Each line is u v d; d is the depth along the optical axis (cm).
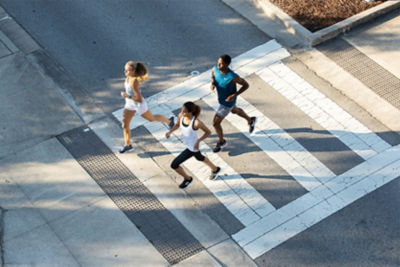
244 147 1128
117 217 1024
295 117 1180
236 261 948
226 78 999
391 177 1053
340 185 1048
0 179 1091
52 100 1243
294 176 1071
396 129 1143
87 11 1462
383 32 1355
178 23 1416
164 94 1250
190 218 1016
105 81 1284
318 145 1122
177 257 959
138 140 1157
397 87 1227
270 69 1287
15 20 1442
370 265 930
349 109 1189
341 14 1388
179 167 1025
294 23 1362
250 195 1046
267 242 971
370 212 1002
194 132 971
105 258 963
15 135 1173
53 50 1359
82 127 1188
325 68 1282
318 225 989
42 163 1120
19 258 966
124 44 1368
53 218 1025
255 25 1399
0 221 1022
